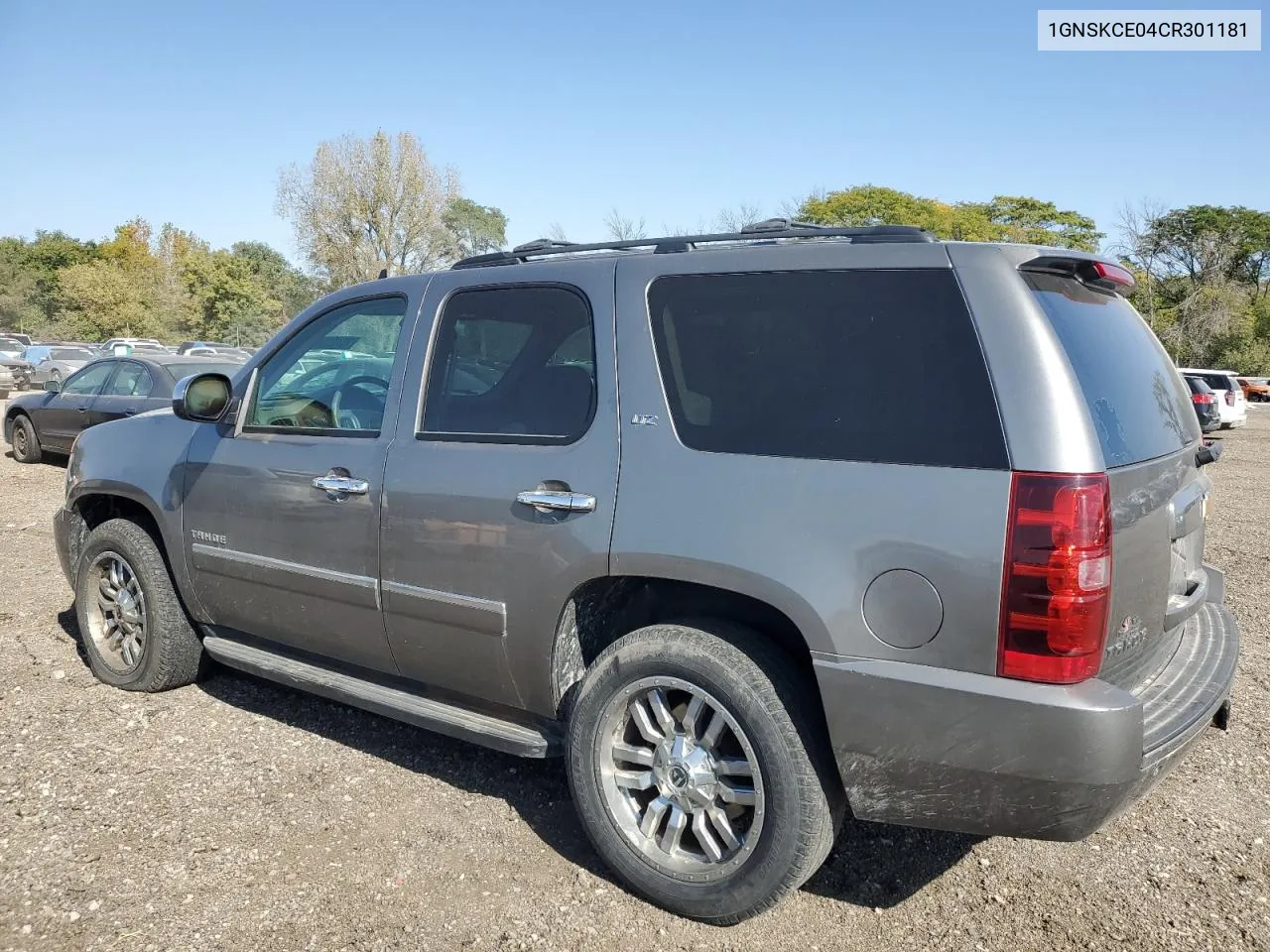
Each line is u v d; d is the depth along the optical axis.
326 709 4.41
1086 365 2.60
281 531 3.77
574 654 3.15
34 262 84.12
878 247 2.72
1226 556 8.55
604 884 3.05
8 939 2.69
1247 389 45.22
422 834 3.32
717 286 2.94
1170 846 3.35
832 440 2.63
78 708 4.32
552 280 3.28
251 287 65.19
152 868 3.06
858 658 2.53
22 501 9.82
